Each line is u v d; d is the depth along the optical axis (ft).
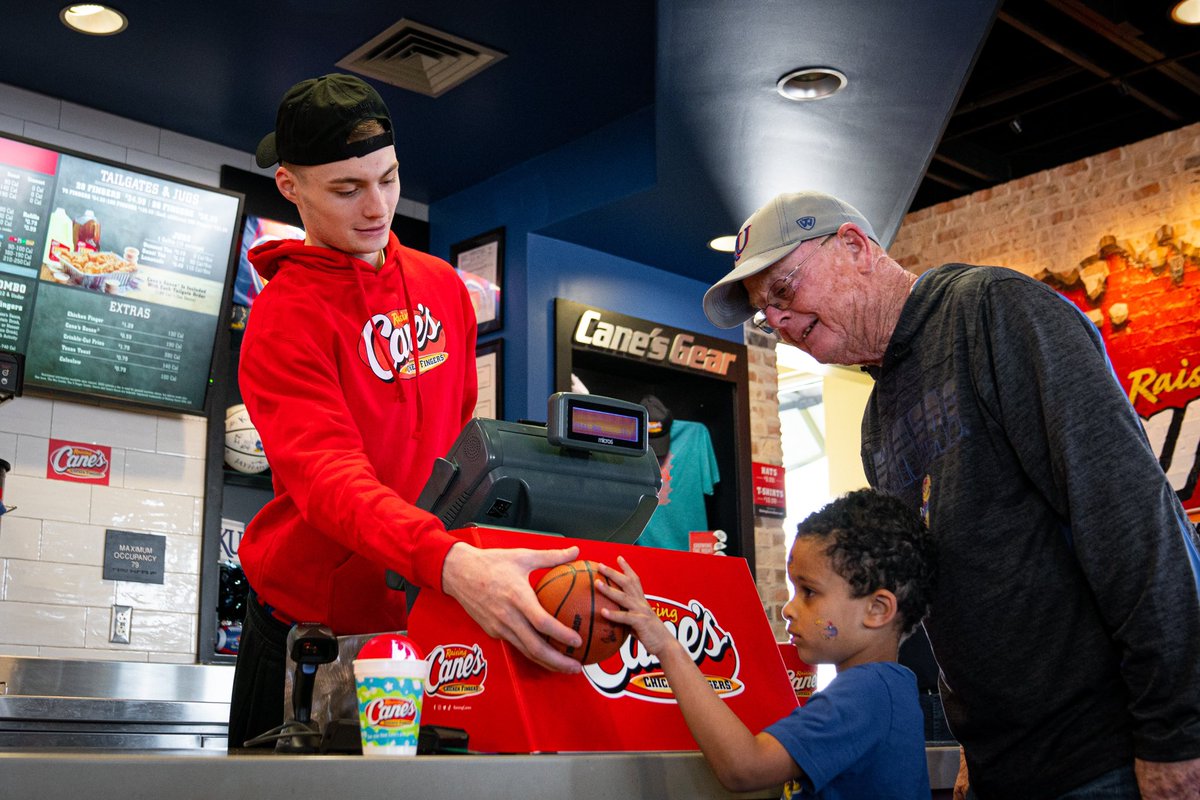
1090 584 4.72
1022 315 5.14
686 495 18.57
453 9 12.64
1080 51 18.04
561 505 5.28
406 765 3.66
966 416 5.31
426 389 6.23
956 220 22.61
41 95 14.32
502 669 4.51
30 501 13.38
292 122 5.56
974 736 5.34
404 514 4.77
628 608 4.53
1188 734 4.38
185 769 3.29
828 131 13.20
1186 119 20.24
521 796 3.89
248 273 15.42
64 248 13.61
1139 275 20.24
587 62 13.74
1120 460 4.68
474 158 16.22
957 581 5.23
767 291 6.13
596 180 15.38
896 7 10.63
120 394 13.87
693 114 12.73
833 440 28.25
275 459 5.38
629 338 17.11
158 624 13.96
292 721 4.77
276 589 5.86
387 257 6.28
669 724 4.81
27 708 10.39
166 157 15.12
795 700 5.29
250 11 12.66
